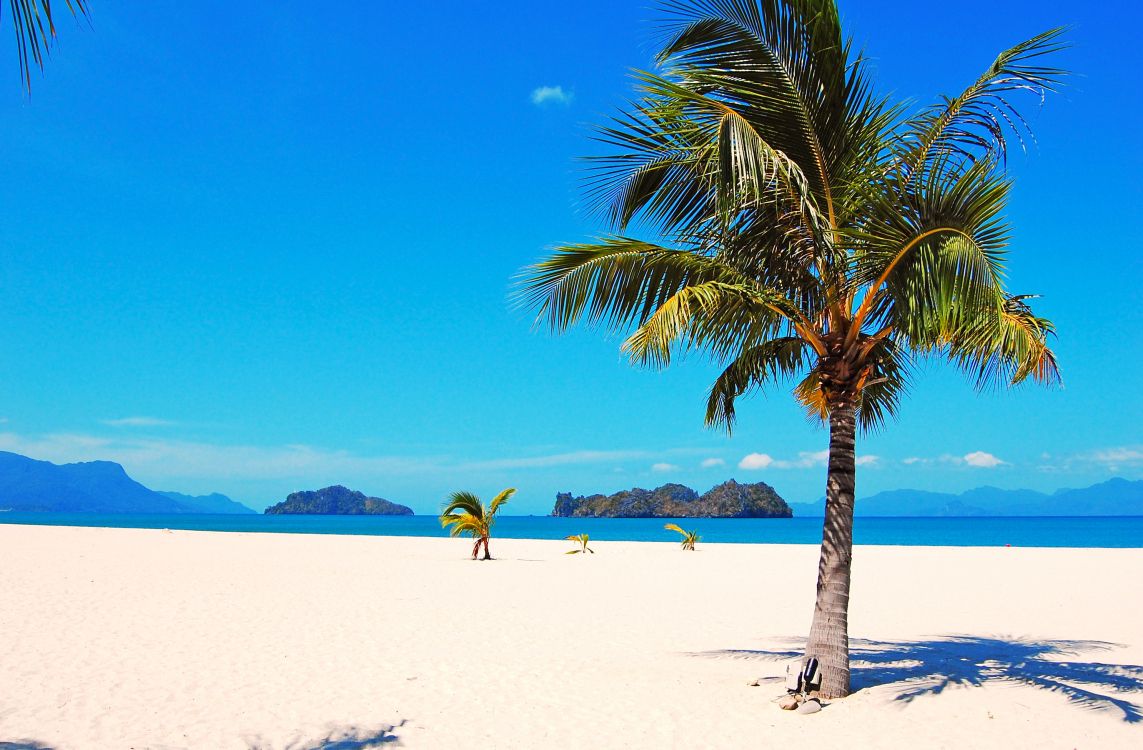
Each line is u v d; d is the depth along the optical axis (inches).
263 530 2994.6
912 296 220.7
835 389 252.5
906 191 231.9
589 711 247.8
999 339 202.8
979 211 219.8
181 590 544.1
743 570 822.5
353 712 246.7
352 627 407.8
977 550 1215.6
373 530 3085.6
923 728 213.2
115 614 427.5
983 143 241.4
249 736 220.2
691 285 267.0
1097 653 349.7
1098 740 200.7
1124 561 946.1
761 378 312.8
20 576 589.3
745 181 204.5
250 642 358.3
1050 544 2052.2
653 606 515.2
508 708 252.2
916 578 727.1
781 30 232.5
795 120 239.1
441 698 265.0
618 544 1518.2
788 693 246.5
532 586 634.8
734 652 346.6
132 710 242.5
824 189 245.4
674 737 219.3
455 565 857.5
